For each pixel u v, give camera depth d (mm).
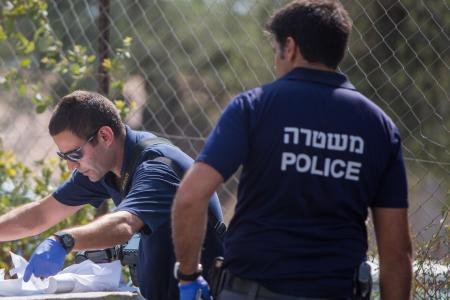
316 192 5629
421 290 8438
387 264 6008
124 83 12422
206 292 6027
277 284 5609
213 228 7227
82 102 7246
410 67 12531
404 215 5945
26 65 12531
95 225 6508
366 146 5734
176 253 5809
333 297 5629
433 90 12477
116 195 7715
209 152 5633
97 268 7203
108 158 7297
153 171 6988
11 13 12531
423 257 8508
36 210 8148
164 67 17031
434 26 12320
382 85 11398
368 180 5773
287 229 5633
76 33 15336
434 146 11961
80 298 6676
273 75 12570
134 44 17156
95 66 13070
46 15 12664
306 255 5621
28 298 6488
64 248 6277
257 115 5691
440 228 8633
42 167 12070
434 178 10562
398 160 5930
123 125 7422
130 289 7281
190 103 16578
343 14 5945
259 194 5703
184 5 17500
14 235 8102
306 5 5902
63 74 12914
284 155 5625
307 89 5754
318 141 5645
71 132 7180
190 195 5602
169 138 13023
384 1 12266
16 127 13508
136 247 7754
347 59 12562
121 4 14086
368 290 5812
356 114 5766
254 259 5668
